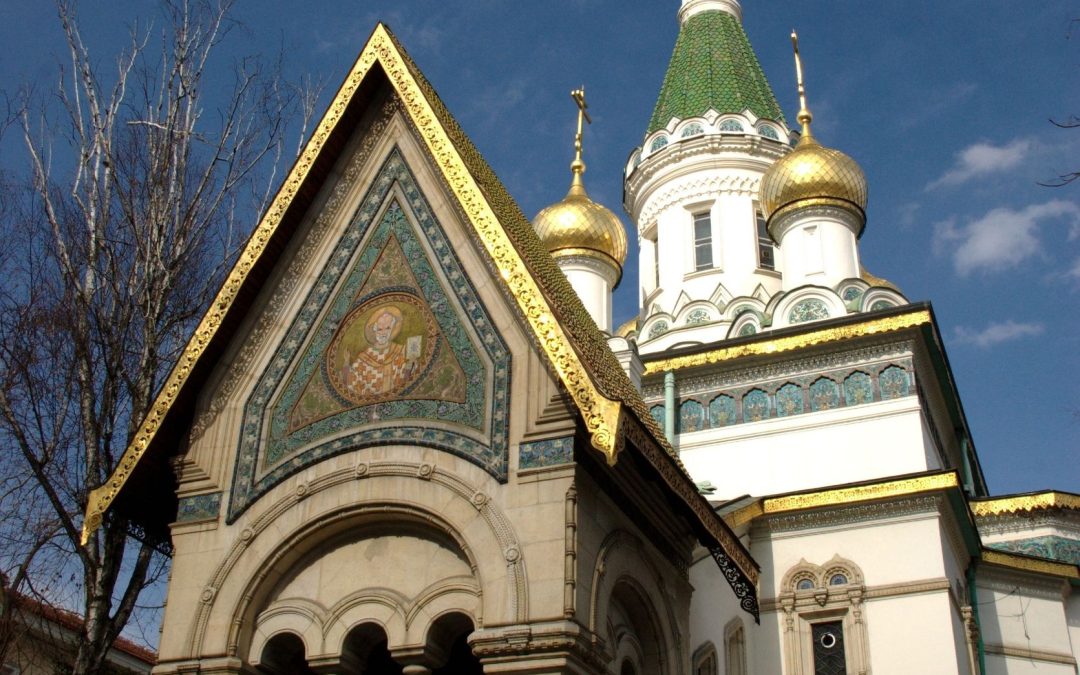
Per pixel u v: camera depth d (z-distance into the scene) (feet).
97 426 50.52
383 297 46.80
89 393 50.78
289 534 43.04
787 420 76.48
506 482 40.16
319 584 43.01
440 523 40.83
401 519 42.37
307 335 47.39
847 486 64.44
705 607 54.13
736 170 111.14
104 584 47.93
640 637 44.98
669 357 80.43
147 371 51.75
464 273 45.27
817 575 63.57
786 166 95.86
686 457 77.66
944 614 60.03
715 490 71.92
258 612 43.14
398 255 47.37
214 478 45.50
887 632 60.80
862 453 73.61
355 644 42.16
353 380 45.50
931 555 61.72
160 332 53.16
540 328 40.01
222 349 47.91
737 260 106.42
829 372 76.79
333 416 44.93
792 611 63.31
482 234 42.55
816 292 87.86
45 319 51.93
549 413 40.73
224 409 46.98
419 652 40.09
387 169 49.16
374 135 49.88
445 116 48.21
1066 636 71.82
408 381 44.34
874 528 63.67
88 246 53.42
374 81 49.55
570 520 38.70
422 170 48.14
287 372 46.93
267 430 46.01
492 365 42.86
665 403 78.89
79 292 51.98
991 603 71.92
